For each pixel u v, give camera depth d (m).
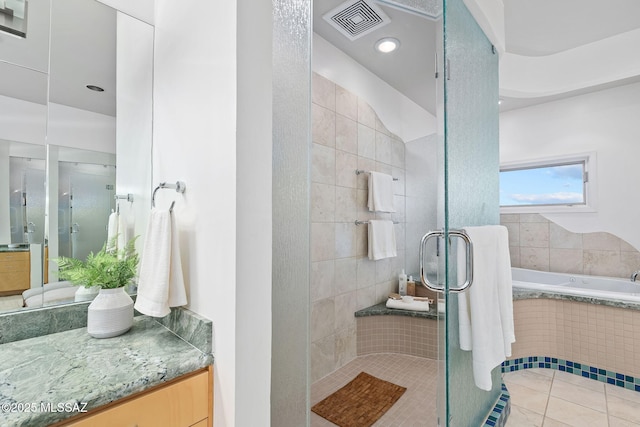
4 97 1.05
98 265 1.07
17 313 1.01
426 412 1.73
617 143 2.79
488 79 1.78
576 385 2.15
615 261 2.79
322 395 1.90
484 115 1.69
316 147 2.06
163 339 1.00
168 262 0.95
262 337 0.89
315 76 2.04
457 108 1.31
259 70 0.90
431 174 2.70
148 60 1.31
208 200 0.92
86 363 0.83
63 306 1.09
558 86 2.74
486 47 1.76
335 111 2.19
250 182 0.87
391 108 2.66
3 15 1.06
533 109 3.25
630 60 2.44
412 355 2.35
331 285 2.17
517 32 2.43
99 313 1.01
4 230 1.03
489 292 1.36
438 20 1.17
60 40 1.16
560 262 3.08
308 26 1.09
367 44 2.16
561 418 1.77
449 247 1.19
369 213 2.48
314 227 2.06
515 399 1.98
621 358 2.12
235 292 0.82
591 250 2.92
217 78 0.90
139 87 1.29
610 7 2.14
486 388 1.23
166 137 1.19
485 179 1.69
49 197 1.12
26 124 1.08
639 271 2.63
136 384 0.73
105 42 1.23
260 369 0.88
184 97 1.07
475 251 1.28
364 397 1.87
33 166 1.09
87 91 1.20
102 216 1.23
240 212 0.83
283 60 1.01
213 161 0.91
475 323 1.27
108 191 1.24
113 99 1.25
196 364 0.85
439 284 1.18
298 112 1.05
